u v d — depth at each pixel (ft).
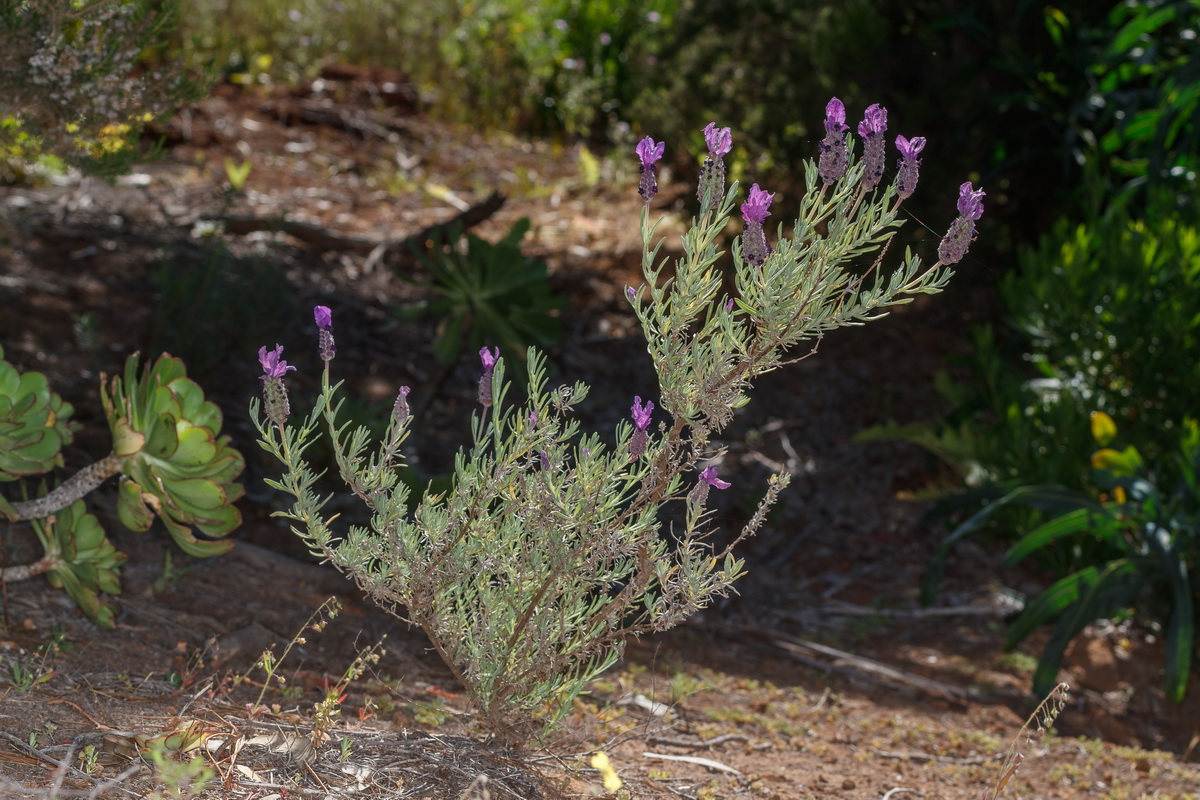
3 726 7.38
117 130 10.57
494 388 7.70
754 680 13.01
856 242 6.61
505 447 7.92
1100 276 16.69
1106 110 21.54
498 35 37.73
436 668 11.23
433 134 33.35
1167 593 14.35
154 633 10.37
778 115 21.62
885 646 15.08
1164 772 11.97
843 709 12.64
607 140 35.53
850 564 17.28
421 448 17.49
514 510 7.94
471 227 23.44
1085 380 16.89
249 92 33.14
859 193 6.63
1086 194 21.74
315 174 28.50
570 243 26.50
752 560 17.06
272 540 14.12
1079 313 16.29
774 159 22.03
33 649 9.19
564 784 8.36
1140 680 14.33
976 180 22.86
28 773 6.74
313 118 32.01
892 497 18.95
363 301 21.98
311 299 21.38
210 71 11.04
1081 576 13.92
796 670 13.74
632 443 7.43
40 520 9.80
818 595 16.43
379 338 20.95
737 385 7.16
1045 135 23.79
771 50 23.29
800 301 6.70
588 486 7.63
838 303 7.54
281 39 35.68
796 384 21.81
